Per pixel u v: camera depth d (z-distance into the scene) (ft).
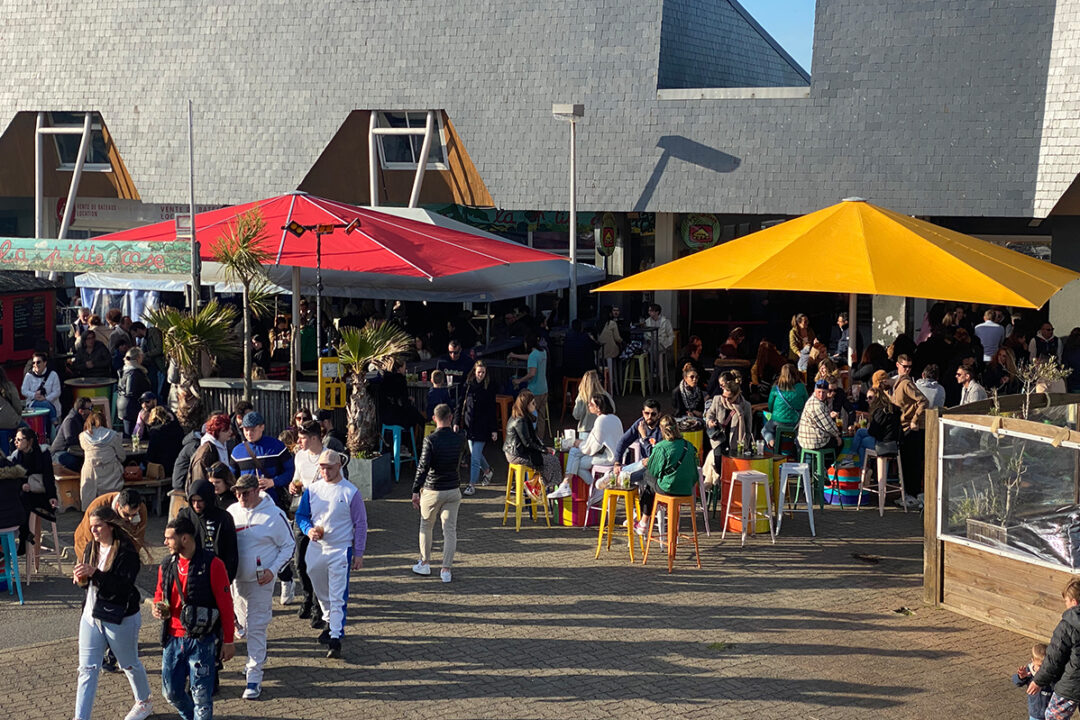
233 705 30.96
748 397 64.90
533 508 49.34
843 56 78.38
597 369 76.07
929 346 62.59
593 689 32.14
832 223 52.42
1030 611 35.94
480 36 87.81
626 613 38.22
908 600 39.65
